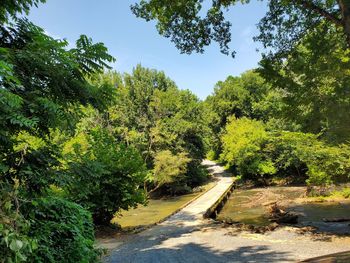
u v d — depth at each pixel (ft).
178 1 38.86
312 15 40.06
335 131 41.45
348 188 64.80
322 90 40.40
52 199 15.19
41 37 13.30
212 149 239.71
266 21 42.65
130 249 34.58
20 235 8.21
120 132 125.70
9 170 13.43
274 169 120.98
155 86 161.58
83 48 15.01
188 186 129.80
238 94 191.83
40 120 13.75
